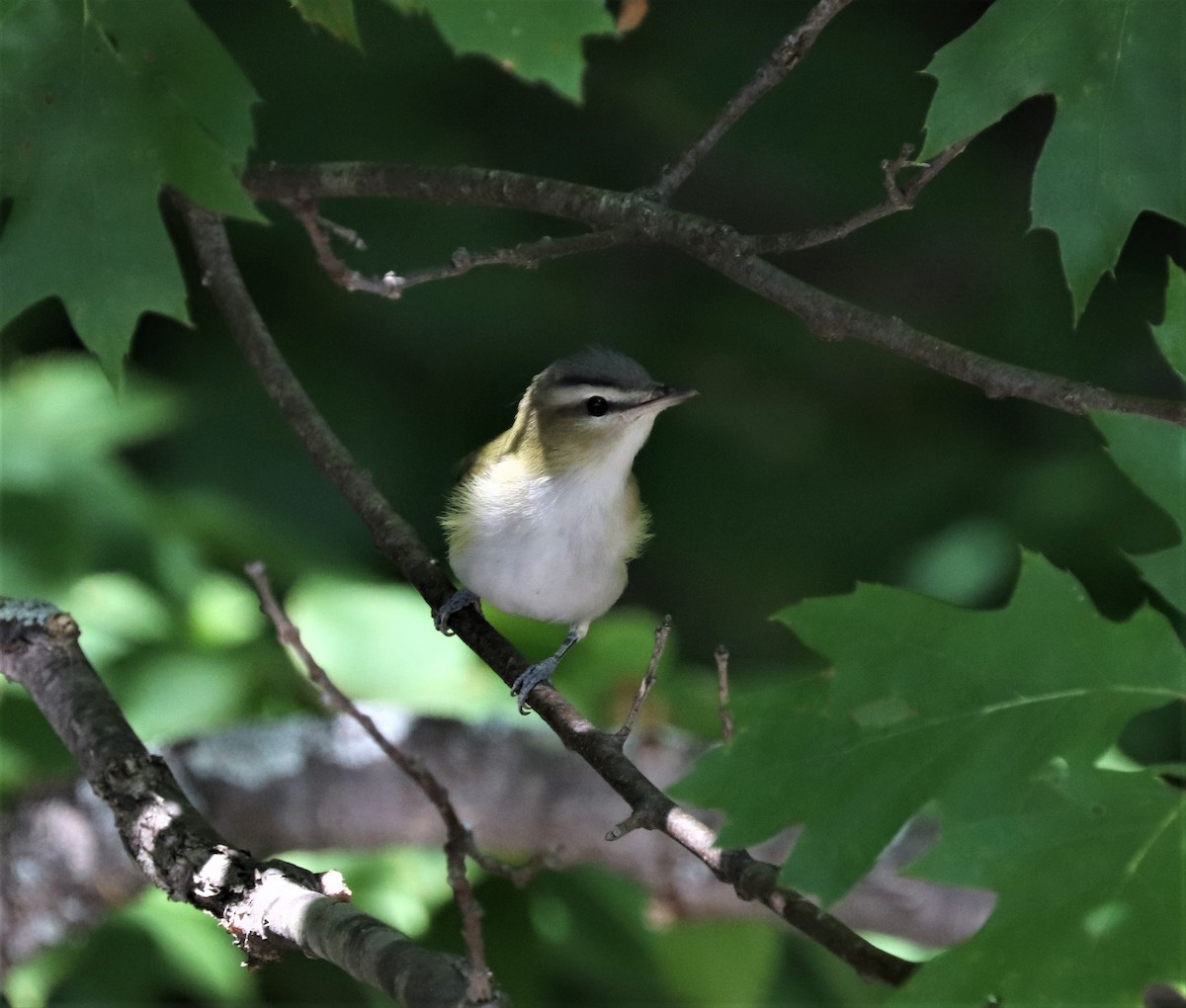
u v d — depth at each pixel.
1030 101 15.41
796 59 6.07
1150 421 4.79
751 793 4.50
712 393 15.09
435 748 8.86
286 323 13.68
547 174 14.47
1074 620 4.59
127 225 6.16
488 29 6.57
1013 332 14.87
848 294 15.83
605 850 8.85
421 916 8.54
